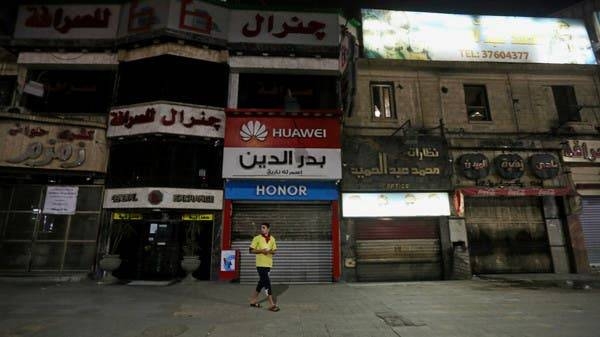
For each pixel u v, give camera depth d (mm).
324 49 12953
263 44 12781
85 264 11031
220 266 10859
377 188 12016
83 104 12648
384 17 14547
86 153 11500
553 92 14297
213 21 12680
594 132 13672
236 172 11586
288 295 8570
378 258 11781
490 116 13617
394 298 8102
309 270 11484
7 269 10859
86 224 11305
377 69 13672
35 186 11453
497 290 9188
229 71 12836
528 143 13125
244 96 12953
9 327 5398
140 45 12172
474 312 6543
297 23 13195
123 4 12734
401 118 13242
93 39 12359
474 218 12656
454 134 13156
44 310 6582
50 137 11375
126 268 11219
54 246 11109
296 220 11867
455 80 13836
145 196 10938
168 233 11562
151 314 6352
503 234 12617
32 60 12391
